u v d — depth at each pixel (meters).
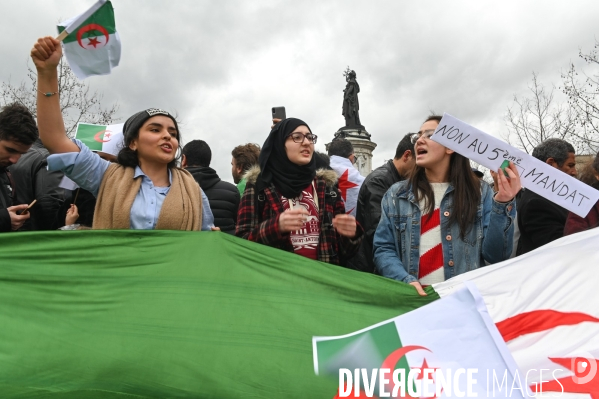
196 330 2.17
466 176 3.02
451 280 2.63
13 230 3.00
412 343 2.05
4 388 1.93
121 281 2.29
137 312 2.20
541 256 2.64
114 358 2.06
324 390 2.02
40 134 2.51
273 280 2.39
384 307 2.44
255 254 2.45
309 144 3.01
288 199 3.04
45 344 2.06
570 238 2.71
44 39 2.38
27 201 3.60
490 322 2.06
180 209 2.67
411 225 3.02
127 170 2.68
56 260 2.28
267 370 2.08
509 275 2.59
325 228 3.03
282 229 2.65
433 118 3.12
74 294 2.22
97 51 2.51
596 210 3.14
